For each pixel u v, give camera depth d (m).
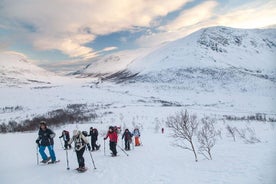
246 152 11.79
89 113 47.84
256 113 48.53
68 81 189.75
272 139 15.61
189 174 8.89
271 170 8.18
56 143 21.61
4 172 11.07
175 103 65.62
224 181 7.68
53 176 9.96
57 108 58.75
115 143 14.30
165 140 20.53
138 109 49.75
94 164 11.31
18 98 75.25
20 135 26.94
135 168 10.61
